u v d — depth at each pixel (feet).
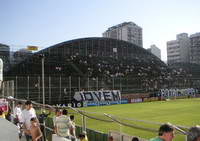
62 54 201.57
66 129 30.99
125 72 230.89
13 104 50.75
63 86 173.37
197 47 441.27
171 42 485.97
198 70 295.69
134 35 518.78
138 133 67.97
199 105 158.10
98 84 192.13
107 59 229.25
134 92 211.20
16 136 25.11
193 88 249.14
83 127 37.29
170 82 248.11
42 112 45.91
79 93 171.42
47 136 42.19
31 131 28.53
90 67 212.84
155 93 213.87
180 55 469.98
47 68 190.39
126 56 244.01
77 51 212.02
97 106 170.40
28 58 185.16
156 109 139.44
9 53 184.55
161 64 266.77
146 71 245.04
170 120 98.12
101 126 80.53
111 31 539.29
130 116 112.57
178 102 186.60
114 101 185.78
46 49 194.29
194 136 12.66
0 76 70.74
